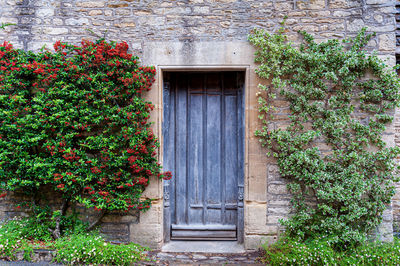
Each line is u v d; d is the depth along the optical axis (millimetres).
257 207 3021
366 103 2939
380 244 2818
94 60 2912
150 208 3049
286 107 2998
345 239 2779
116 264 2664
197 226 3346
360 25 2918
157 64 3035
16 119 2910
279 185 3012
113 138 2928
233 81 3332
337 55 2865
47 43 3070
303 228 2928
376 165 2902
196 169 3367
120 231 3074
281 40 2920
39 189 3141
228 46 3000
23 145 2904
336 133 2891
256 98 3006
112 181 2977
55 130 2953
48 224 3037
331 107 2928
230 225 3344
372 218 2869
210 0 3012
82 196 3047
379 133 2910
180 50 3023
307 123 2986
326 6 2945
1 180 2967
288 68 2924
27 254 2672
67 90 2910
